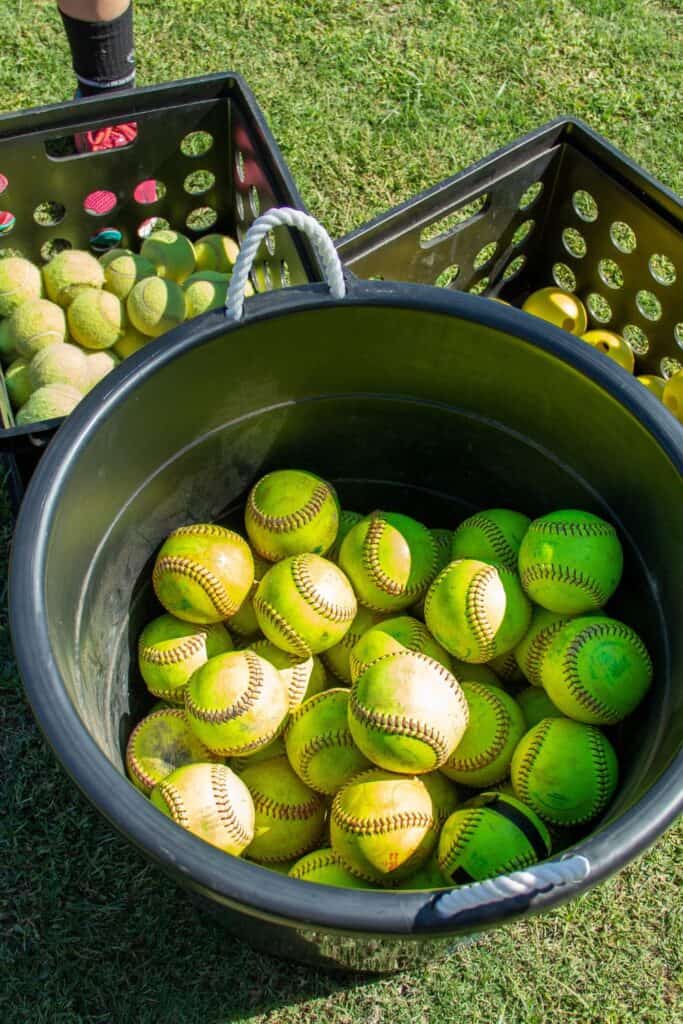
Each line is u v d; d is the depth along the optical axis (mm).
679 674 932
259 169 1283
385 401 1131
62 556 905
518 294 1557
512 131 1779
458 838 960
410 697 948
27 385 1326
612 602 1110
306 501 1118
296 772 1045
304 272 1175
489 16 1903
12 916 1157
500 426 1114
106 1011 1121
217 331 959
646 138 1796
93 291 1355
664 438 927
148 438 1010
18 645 809
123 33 1459
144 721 1061
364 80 1804
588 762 994
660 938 1175
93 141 1538
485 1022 1133
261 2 1868
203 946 1146
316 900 729
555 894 732
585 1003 1145
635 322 1448
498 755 1040
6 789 1219
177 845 746
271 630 1065
